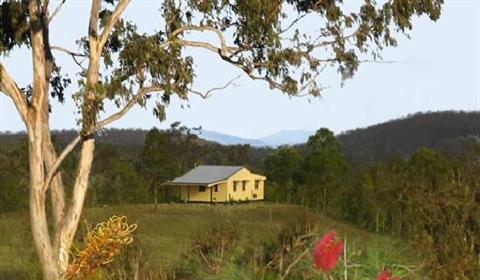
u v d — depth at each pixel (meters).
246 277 6.75
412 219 8.88
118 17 16.02
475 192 9.05
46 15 17.27
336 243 4.60
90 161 16.05
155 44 15.86
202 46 16.77
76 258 4.68
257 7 15.96
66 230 15.40
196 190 55.50
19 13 16.44
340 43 16.95
